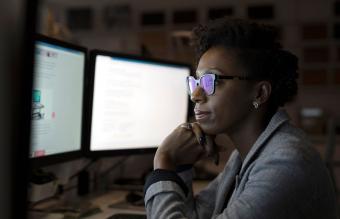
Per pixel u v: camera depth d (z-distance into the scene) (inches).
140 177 59.6
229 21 29.4
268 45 28.8
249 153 28.5
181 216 27.0
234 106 28.6
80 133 45.6
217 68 28.6
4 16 13.3
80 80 44.9
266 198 24.8
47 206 41.6
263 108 29.5
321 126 149.6
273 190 24.9
